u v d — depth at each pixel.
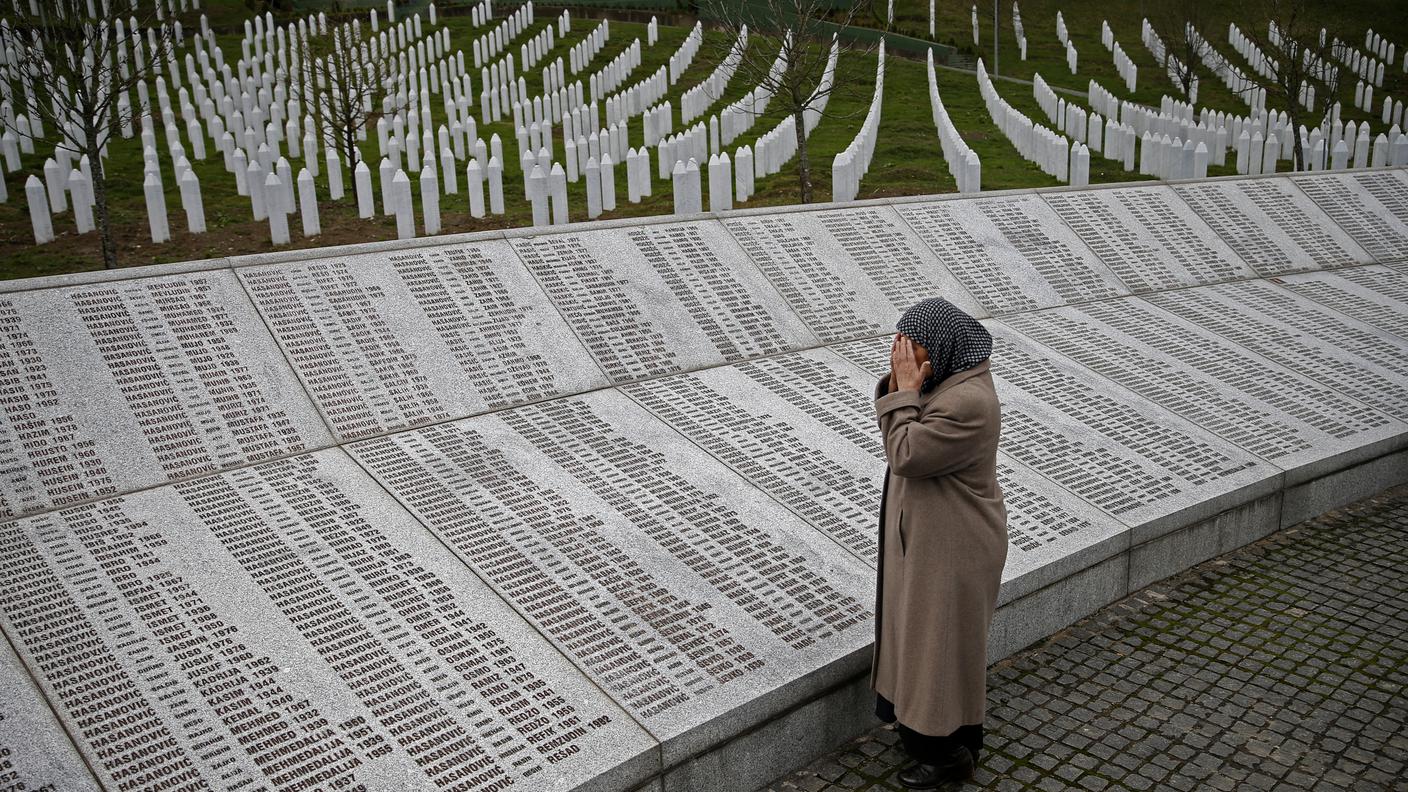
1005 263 10.20
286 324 6.66
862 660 5.15
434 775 4.12
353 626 4.85
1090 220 11.32
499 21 38.34
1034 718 5.32
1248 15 38.62
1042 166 19.98
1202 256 11.45
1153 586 6.80
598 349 7.50
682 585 5.47
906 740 4.76
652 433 6.86
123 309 6.30
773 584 5.58
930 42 41.34
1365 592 6.63
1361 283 11.59
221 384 6.17
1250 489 7.27
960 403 4.35
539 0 44.44
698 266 8.60
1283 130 22.48
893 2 46.34
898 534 4.64
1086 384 8.47
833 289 9.00
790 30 19.11
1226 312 10.35
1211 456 7.61
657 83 27.23
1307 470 7.62
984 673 4.62
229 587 4.96
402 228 12.17
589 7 41.81
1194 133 21.36
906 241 9.93
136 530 5.23
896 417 4.41
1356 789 4.71
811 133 24.12
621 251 8.37
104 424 5.72
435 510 5.76
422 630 4.88
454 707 4.47
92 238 13.67
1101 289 10.38
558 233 8.24
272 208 13.34
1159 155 18.97
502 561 5.44
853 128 24.86
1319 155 19.75
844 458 6.91
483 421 6.66
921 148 22.03
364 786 4.04
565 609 5.16
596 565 5.52
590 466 6.39
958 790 4.74
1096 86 28.31
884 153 21.33
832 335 8.54
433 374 6.81
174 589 4.90
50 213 14.88
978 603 4.51
